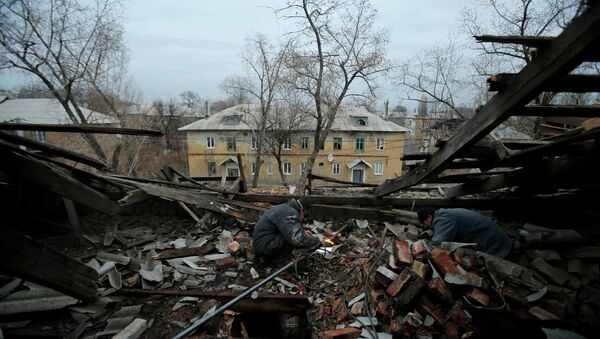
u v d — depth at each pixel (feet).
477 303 7.39
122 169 51.24
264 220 10.89
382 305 7.93
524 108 6.52
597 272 8.89
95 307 8.25
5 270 5.77
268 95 58.80
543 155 8.89
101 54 41.09
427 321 7.33
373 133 74.95
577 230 11.05
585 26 4.40
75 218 11.86
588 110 6.68
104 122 47.96
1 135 8.27
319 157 76.48
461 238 9.41
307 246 10.25
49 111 63.10
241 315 8.95
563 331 6.90
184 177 18.88
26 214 12.28
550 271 8.89
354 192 21.15
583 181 9.45
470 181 12.71
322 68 47.03
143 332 7.89
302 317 8.98
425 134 72.08
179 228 13.74
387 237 13.44
